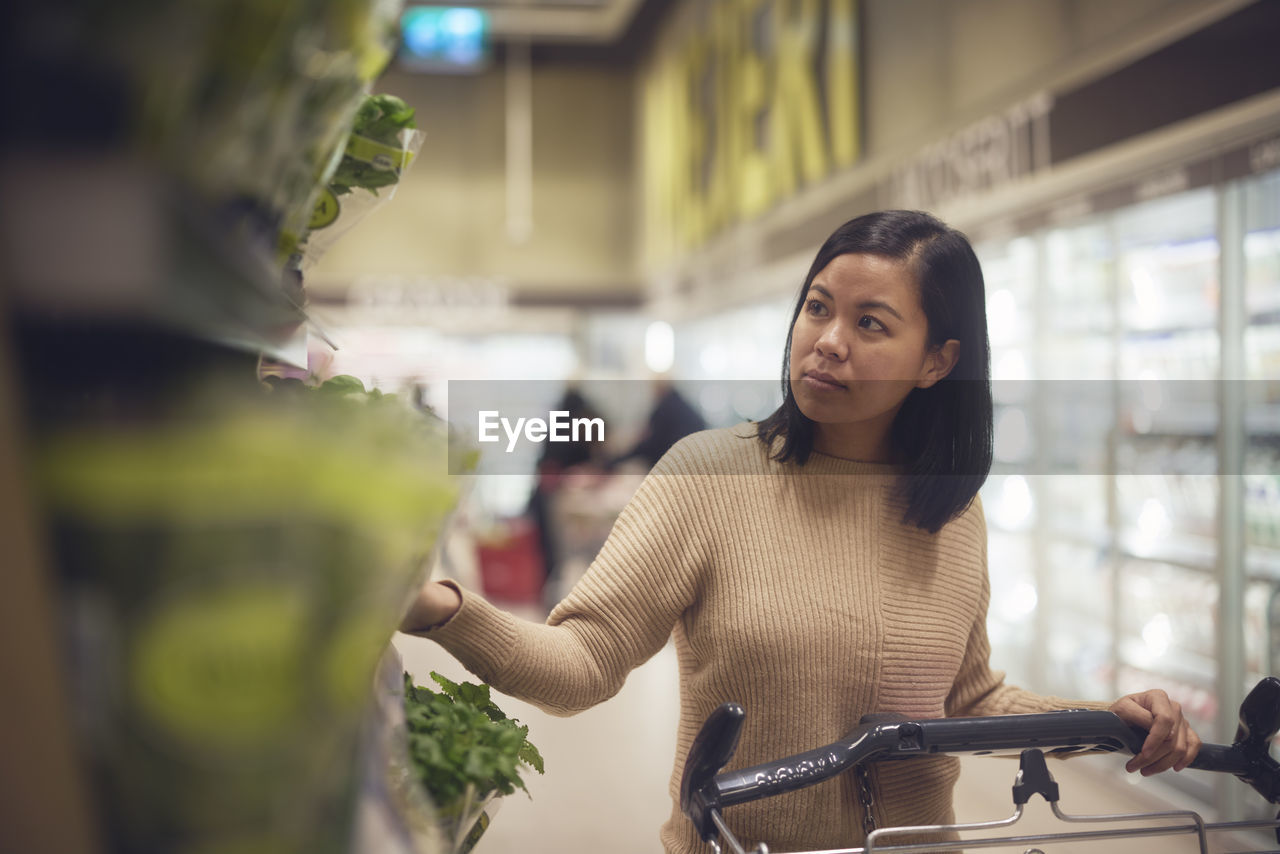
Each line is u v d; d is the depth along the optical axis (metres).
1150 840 3.13
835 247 1.24
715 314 10.75
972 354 1.28
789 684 1.24
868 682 1.25
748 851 1.22
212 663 0.48
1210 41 3.48
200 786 0.48
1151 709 1.24
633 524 1.28
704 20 11.35
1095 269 4.51
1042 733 1.16
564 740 4.41
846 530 1.28
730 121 10.23
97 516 0.47
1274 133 3.20
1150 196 3.85
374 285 14.66
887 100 6.64
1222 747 1.24
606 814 3.54
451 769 0.84
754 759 1.25
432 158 15.20
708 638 1.26
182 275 0.51
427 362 7.51
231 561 0.48
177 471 0.49
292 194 0.69
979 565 1.39
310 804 0.52
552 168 15.41
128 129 0.48
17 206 0.46
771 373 8.90
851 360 1.21
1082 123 4.31
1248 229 3.55
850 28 7.21
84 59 0.46
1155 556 4.12
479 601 1.14
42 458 0.48
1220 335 3.62
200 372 0.58
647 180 14.52
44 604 0.46
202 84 0.51
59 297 0.47
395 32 0.71
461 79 15.23
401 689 0.79
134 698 0.47
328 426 0.59
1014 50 4.93
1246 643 3.63
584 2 13.98
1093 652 4.52
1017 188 4.84
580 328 14.81
